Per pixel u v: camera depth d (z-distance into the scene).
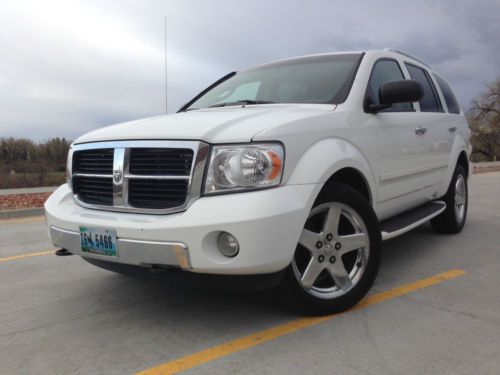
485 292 3.79
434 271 4.39
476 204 9.08
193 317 3.37
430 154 4.91
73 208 3.47
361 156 3.61
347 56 4.35
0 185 19.61
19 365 2.75
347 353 2.75
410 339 2.92
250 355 2.76
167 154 3.02
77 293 4.02
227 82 5.00
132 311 3.54
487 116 55.06
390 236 3.94
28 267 4.99
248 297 3.71
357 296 3.41
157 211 2.99
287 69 4.54
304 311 3.23
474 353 2.73
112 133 3.36
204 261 2.76
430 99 5.30
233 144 2.87
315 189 3.03
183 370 2.61
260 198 2.76
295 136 3.05
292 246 2.87
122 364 2.71
